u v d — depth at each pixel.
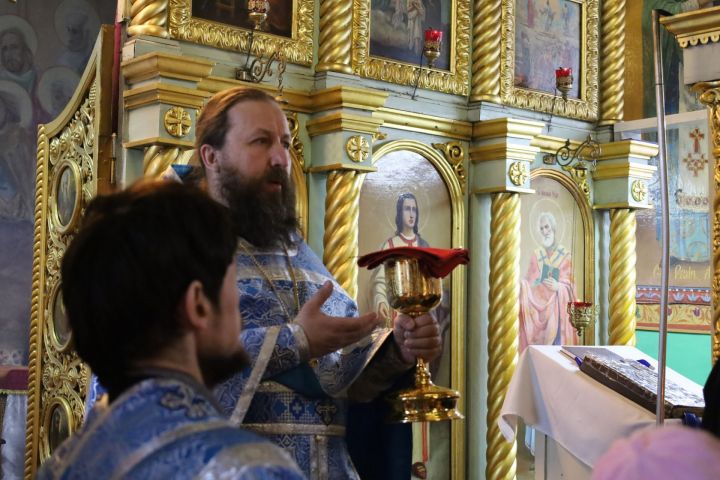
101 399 1.39
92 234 1.30
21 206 10.14
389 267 2.66
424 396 2.61
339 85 5.73
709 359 8.48
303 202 5.87
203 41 5.45
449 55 6.80
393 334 2.70
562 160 7.49
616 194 7.61
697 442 0.99
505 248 6.75
